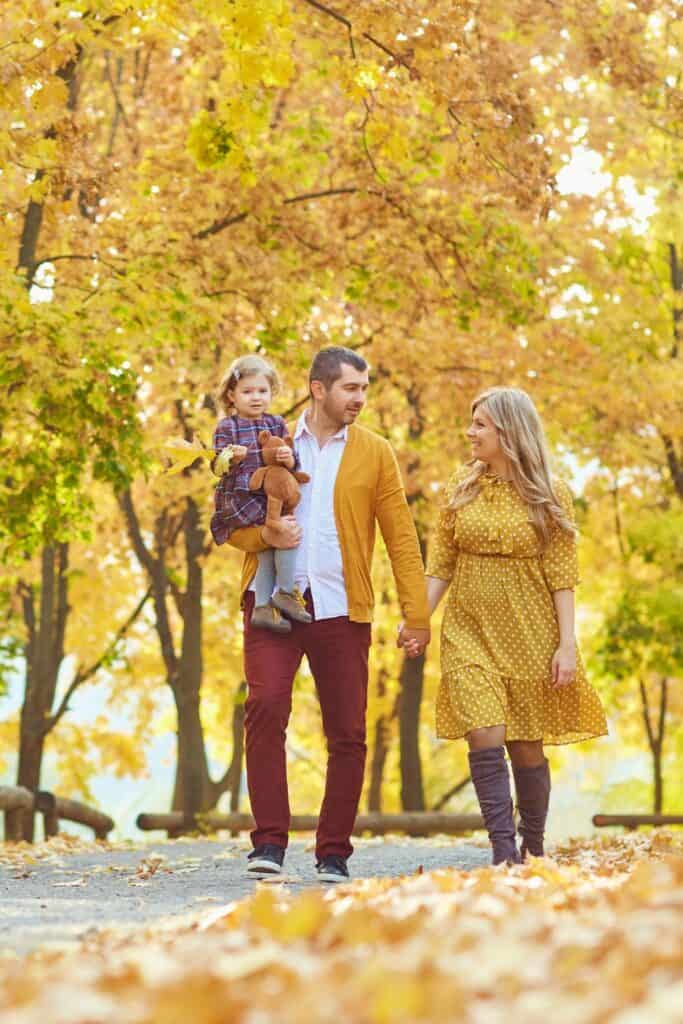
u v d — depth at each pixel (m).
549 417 17.67
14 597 20.84
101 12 10.05
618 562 22.48
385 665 24.58
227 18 9.12
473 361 17.08
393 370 17.30
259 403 6.74
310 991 2.77
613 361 17.86
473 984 2.82
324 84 14.49
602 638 21.55
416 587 6.63
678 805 28.00
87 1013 2.70
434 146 13.77
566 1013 2.53
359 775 6.52
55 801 15.55
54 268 13.72
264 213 13.44
